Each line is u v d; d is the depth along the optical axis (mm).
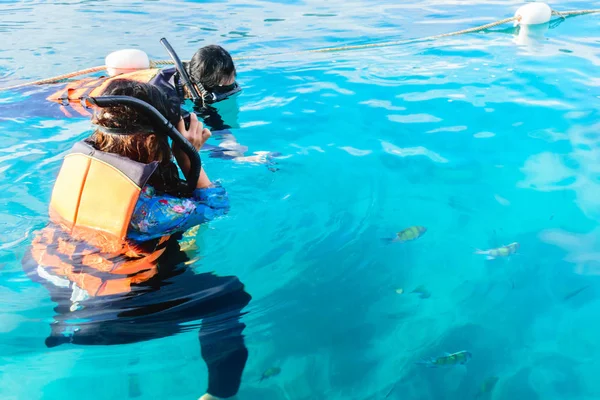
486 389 1833
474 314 2174
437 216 2834
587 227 2744
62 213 2248
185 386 1821
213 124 3934
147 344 1966
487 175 3232
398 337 2053
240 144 3596
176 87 4191
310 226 2701
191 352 1939
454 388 1839
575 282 2350
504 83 4715
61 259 2180
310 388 1831
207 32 6980
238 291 2201
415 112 4137
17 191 2898
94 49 6176
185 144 2273
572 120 3928
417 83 4770
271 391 1810
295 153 3482
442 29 6984
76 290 2094
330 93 4559
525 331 2088
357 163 3367
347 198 2973
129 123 2143
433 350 1994
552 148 3537
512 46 5957
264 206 2846
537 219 2814
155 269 2193
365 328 2090
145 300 2096
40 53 5992
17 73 5328
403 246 2592
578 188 3082
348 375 1887
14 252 2385
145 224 2246
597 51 5652
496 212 2877
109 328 2000
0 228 2561
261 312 2125
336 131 3820
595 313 2172
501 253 2551
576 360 1944
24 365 1883
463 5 8562
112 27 7156
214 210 2504
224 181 3080
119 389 1814
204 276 2256
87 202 2172
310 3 8883
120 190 2131
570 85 4613
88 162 2178
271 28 7195
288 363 1924
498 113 4078
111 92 2189
